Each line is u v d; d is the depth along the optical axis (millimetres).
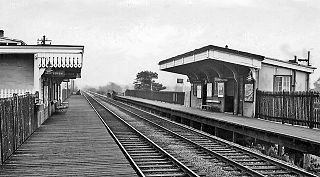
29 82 21594
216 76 25250
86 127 17828
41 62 21000
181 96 34062
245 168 9828
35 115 16797
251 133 14562
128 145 14062
